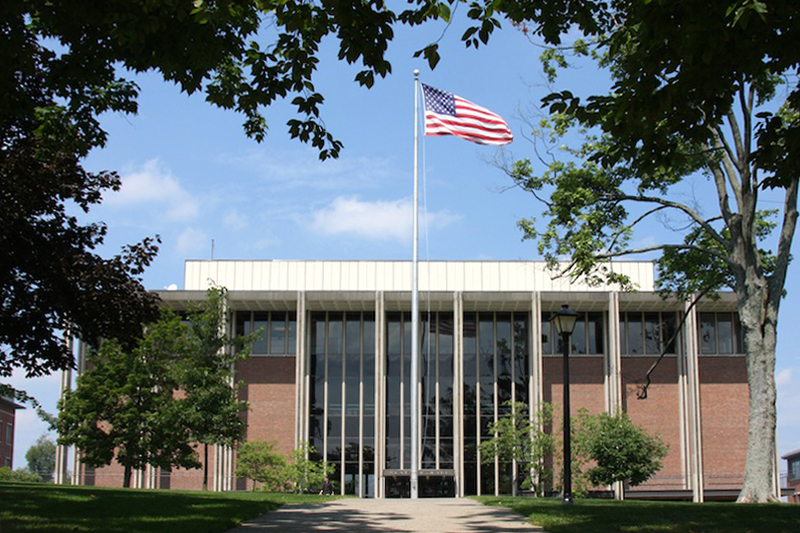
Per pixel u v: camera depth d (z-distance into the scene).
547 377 53.47
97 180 23.59
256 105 14.90
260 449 47.16
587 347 53.66
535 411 51.50
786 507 17.62
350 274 54.97
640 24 11.12
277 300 52.25
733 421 52.91
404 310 54.12
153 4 11.72
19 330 22.38
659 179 26.81
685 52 10.33
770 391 23.81
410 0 11.92
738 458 52.44
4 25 13.80
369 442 52.53
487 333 53.84
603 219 26.86
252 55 13.84
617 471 44.28
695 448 51.31
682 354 53.28
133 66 14.49
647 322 54.03
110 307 22.88
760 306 24.34
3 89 14.45
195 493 23.22
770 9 10.06
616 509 16.69
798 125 12.95
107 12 12.59
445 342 53.59
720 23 9.98
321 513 16.17
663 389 53.12
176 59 13.39
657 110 11.40
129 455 37.81
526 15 13.16
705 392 53.38
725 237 28.61
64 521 12.20
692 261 29.45
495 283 54.72
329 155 14.69
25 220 21.19
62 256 21.94
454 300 51.88
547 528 13.27
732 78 11.52
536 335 51.75
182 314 52.53
